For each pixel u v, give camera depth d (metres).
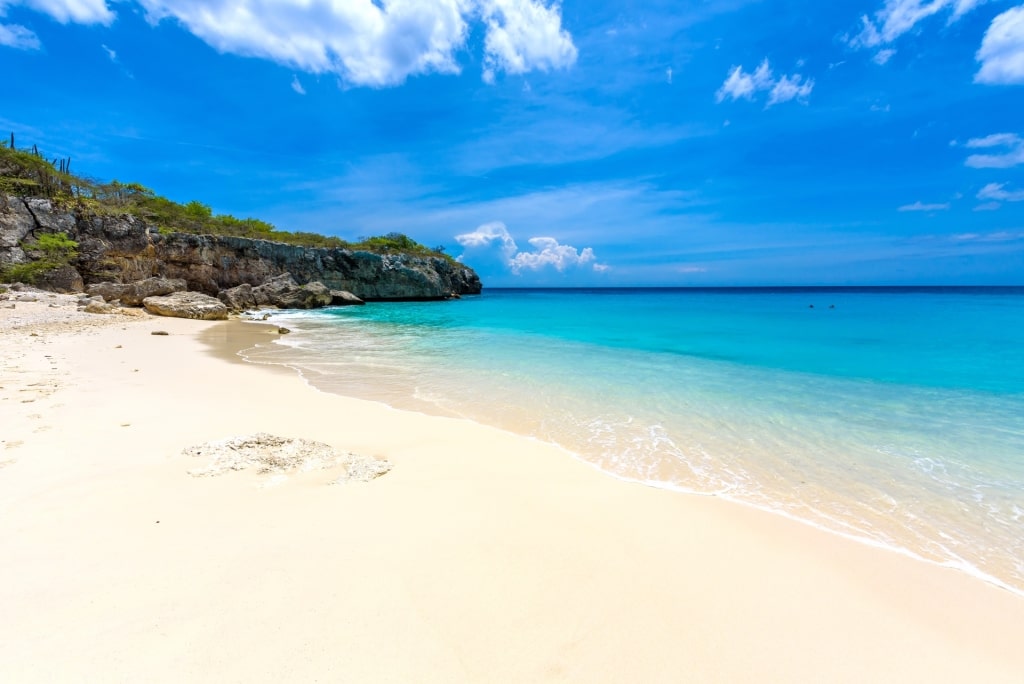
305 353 15.39
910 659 2.84
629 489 5.24
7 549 3.14
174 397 8.02
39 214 29.64
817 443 7.10
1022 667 2.85
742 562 3.81
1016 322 26.20
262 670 2.27
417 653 2.48
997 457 6.56
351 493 4.51
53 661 2.22
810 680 2.59
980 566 4.02
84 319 20.22
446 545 3.63
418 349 16.69
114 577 2.91
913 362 14.15
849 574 3.78
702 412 8.68
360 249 54.97
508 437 6.95
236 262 40.66
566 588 3.21
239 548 3.35
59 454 4.89
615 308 43.47
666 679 2.49
